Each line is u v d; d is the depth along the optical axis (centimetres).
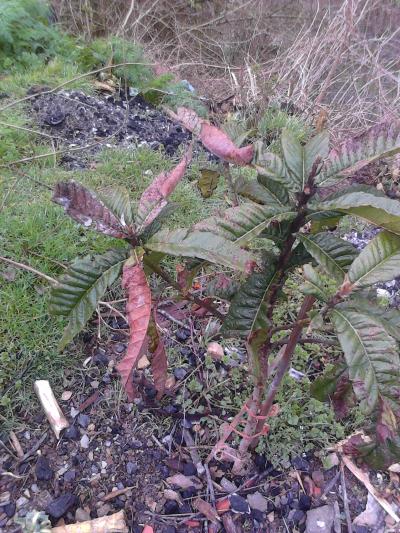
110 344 233
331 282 246
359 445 151
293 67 479
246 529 184
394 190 359
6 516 178
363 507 193
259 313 126
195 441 204
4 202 285
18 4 473
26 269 244
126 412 210
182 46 609
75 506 185
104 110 398
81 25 611
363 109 452
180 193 310
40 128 369
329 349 239
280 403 211
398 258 109
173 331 241
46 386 211
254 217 117
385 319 116
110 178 321
